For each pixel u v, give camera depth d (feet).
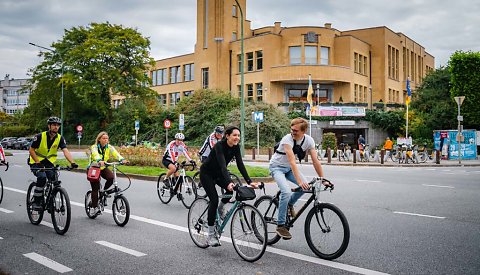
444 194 37.24
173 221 25.50
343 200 33.35
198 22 169.68
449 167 76.95
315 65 138.10
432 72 147.23
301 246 19.52
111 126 155.12
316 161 18.53
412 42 204.13
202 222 19.29
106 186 25.85
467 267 16.24
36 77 155.74
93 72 146.30
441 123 124.98
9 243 20.33
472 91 113.19
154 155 63.98
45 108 168.04
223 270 16.02
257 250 16.94
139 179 51.11
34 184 24.35
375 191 39.09
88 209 26.66
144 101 156.46
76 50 144.36
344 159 91.35
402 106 146.30
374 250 18.62
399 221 24.99
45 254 18.35
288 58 147.33
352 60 149.48
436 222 24.73
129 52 152.15
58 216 22.43
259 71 147.95
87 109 168.66
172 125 136.98
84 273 15.78
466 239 20.62
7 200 34.42
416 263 16.74
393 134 135.23
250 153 111.14
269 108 118.11
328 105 129.70
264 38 145.89
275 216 19.47
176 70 194.08
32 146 23.41
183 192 30.99
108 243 20.18
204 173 18.62
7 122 257.14
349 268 16.14
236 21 167.53
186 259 17.53
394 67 180.45
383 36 167.84
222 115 124.98
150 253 18.45
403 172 63.16
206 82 167.84
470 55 112.78
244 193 17.07
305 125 18.34
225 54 162.71
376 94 168.66
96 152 25.25
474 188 41.98
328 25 163.94
